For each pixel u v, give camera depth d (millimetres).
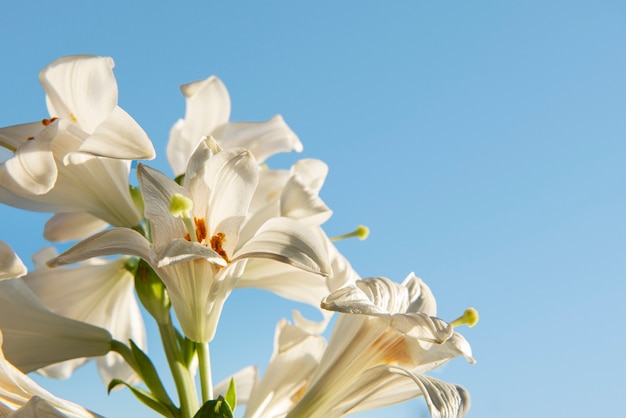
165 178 506
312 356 601
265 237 505
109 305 618
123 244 497
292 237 501
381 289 526
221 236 508
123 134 515
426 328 500
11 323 554
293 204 557
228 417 505
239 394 652
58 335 559
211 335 519
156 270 512
